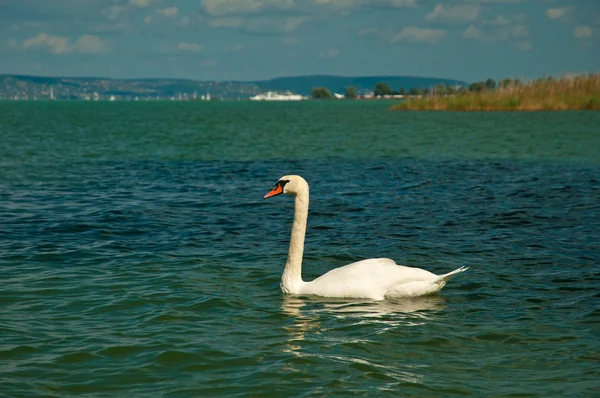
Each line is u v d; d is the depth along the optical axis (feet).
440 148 129.18
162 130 203.10
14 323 31.91
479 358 28.12
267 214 62.39
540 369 26.99
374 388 25.17
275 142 149.38
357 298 36.19
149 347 28.96
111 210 63.10
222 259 45.06
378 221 58.44
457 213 61.93
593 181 81.51
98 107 622.95
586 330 31.30
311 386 25.30
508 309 34.50
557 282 39.55
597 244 49.34
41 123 253.44
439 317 33.22
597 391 24.88
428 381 25.81
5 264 43.19
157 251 47.26
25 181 83.35
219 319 32.83
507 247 48.65
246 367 27.02
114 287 38.06
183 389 25.02
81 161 108.58
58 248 47.78
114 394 24.57
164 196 72.33
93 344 29.30
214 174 91.91
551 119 204.74
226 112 421.18
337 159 111.24
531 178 84.99
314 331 31.17
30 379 25.73
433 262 44.60
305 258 45.83
